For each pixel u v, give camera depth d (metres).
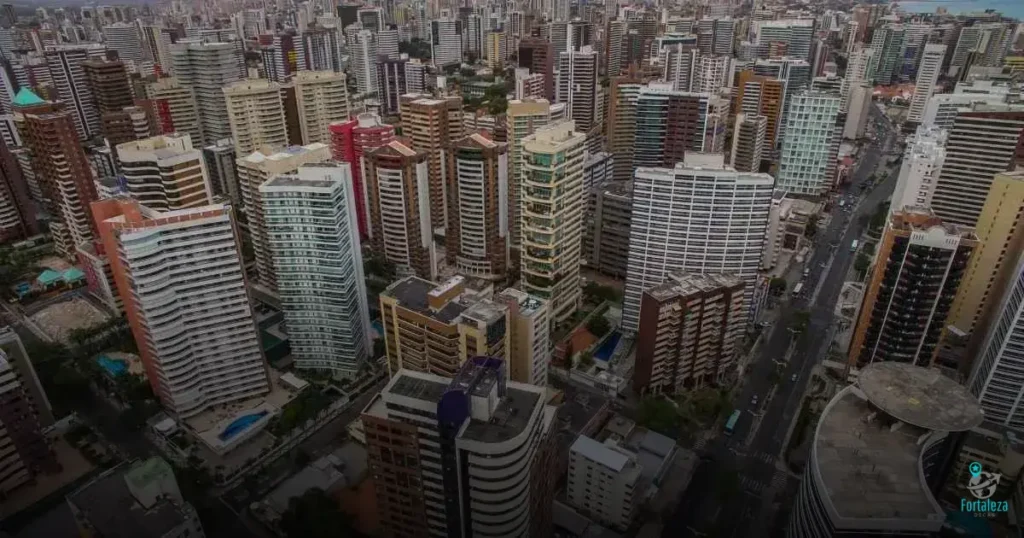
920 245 183.75
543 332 192.75
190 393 198.25
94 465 186.62
